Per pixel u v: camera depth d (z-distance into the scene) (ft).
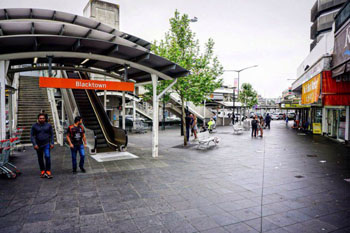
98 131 42.80
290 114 169.37
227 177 22.98
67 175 23.09
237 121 132.16
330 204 16.33
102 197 17.34
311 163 29.35
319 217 14.28
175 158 32.01
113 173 24.03
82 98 51.21
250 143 47.75
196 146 43.47
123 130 36.68
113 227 12.89
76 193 18.10
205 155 34.40
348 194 18.33
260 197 17.63
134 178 22.34
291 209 15.47
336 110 56.03
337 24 33.58
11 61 28.04
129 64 30.83
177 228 12.84
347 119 45.85
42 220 13.58
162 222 13.53
